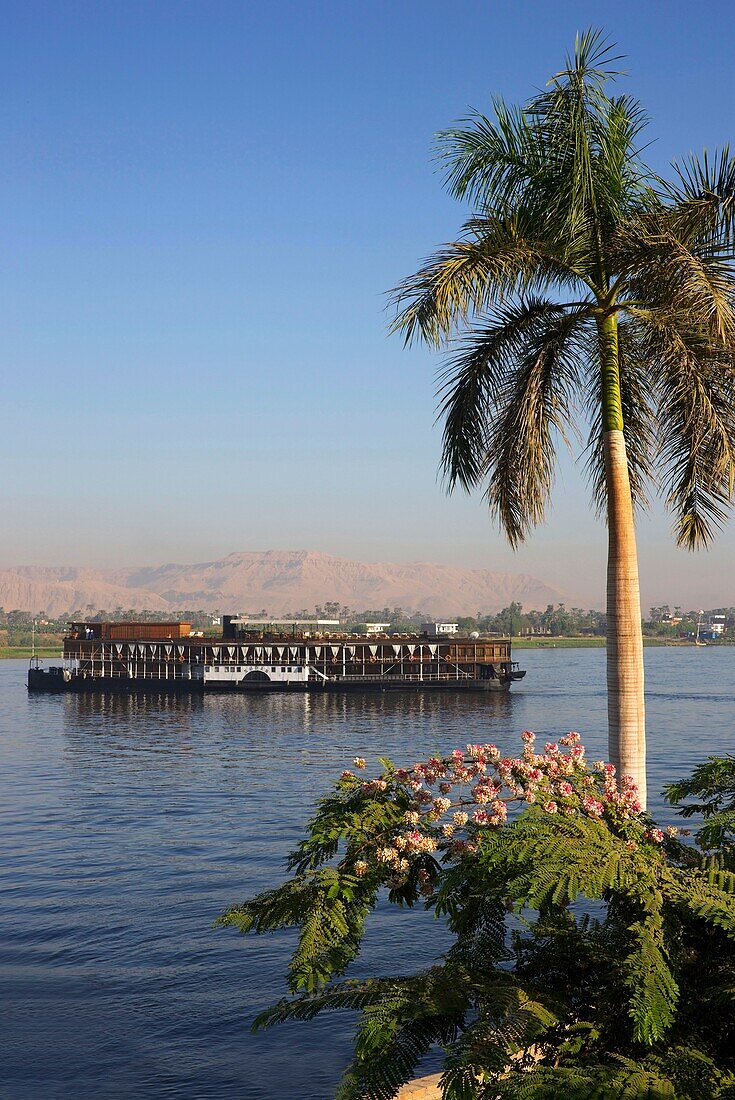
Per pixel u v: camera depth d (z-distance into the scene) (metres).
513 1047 5.74
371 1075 5.91
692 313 12.13
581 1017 6.60
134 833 36.00
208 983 18.70
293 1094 13.65
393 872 6.93
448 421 14.05
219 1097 13.63
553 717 91.62
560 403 14.25
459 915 7.18
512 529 14.30
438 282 12.53
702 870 7.24
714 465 13.30
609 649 12.95
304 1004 6.54
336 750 66.94
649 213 13.07
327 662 120.31
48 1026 16.52
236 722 90.00
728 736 69.44
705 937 6.74
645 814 7.82
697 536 13.82
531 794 7.28
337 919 6.60
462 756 7.66
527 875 6.11
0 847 33.31
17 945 21.48
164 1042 15.74
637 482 15.04
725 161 12.29
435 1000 6.16
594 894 6.01
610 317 13.57
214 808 42.09
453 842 6.87
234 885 27.11
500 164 13.27
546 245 13.23
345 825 7.00
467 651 120.56
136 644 125.19
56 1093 13.83
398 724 86.12
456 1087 5.43
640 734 12.66
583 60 12.70
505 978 6.71
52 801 44.62
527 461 13.68
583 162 12.54
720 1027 6.32
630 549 13.07
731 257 12.48
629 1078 5.46
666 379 13.48
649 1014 5.52
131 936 22.08
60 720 93.50
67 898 25.78
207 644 120.31
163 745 71.25
